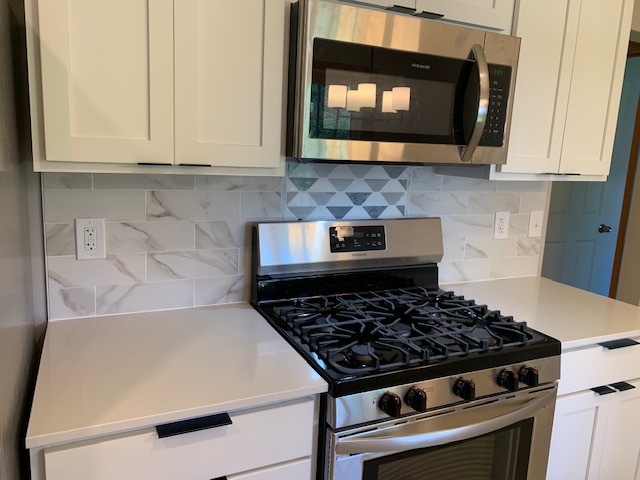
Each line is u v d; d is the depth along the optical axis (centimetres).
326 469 122
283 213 176
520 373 144
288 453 120
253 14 132
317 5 130
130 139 124
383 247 184
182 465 108
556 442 165
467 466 145
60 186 145
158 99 125
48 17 113
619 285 323
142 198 155
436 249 196
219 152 134
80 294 152
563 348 156
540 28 172
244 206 169
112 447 101
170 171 130
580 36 181
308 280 174
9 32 112
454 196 207
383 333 144
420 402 125
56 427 97
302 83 133
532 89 176
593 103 191
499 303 191
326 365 127
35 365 139
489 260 223
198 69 128
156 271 161
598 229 350
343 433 121
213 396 111
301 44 132
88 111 119
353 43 136
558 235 338
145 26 121
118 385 114
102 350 133
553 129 184
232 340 142
